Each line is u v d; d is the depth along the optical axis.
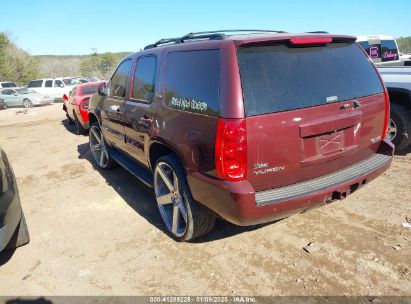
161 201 3.87
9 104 22.50
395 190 4.48
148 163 4.10
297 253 3.34
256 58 2.80
